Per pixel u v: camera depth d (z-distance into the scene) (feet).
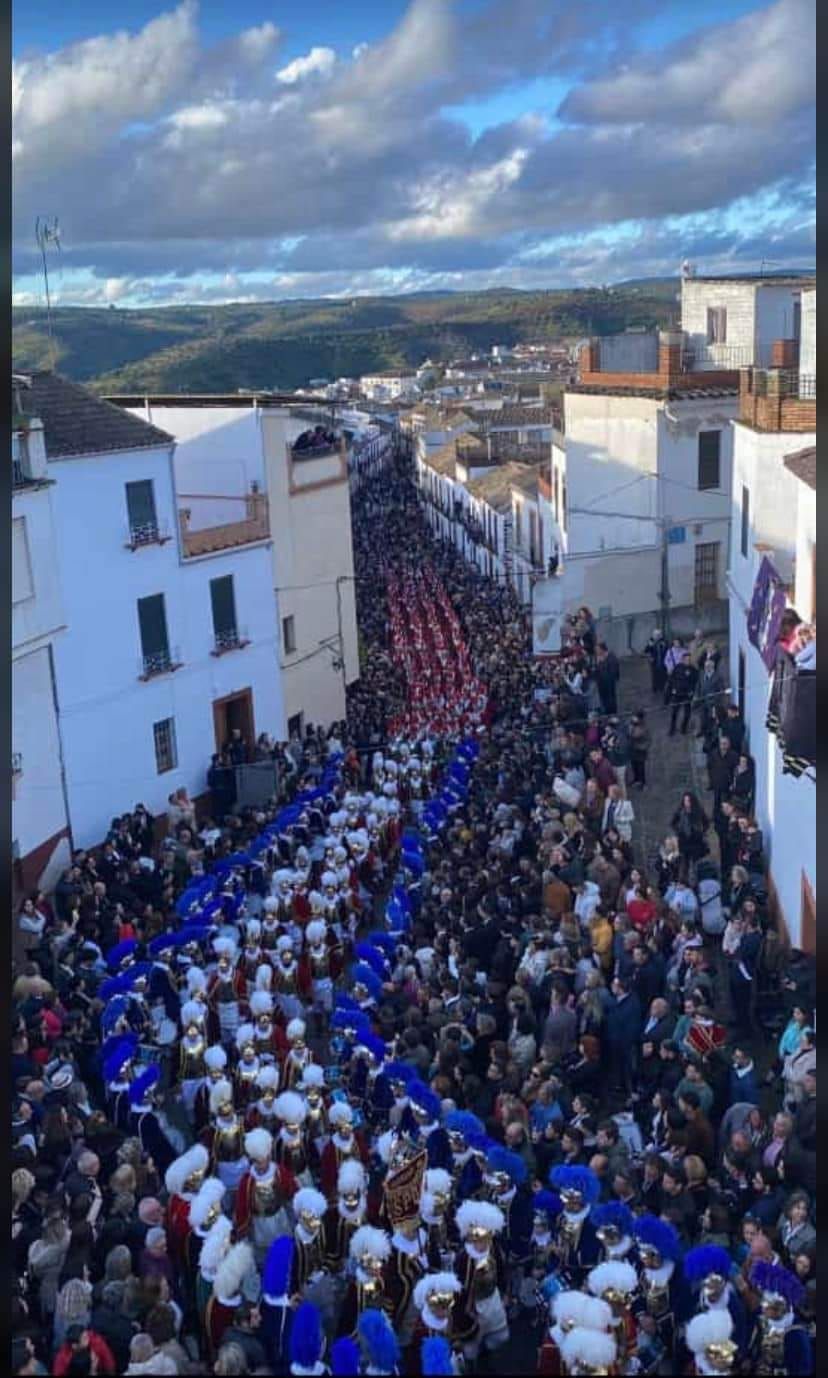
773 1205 31.76
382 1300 31.86
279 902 58.49
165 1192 38.58
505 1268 33.91
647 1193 33.53
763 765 61.82
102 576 84.48
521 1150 36.01
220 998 50.83
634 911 48.67
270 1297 29.91
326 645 114.42
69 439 81.76
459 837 62.13
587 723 76.69
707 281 113.91
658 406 103.04
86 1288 30.71
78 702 82.28
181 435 106.22
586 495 112.27
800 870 49.06
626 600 108.78
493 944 48.78
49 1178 36.17
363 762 90.79
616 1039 43.42
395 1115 40.14
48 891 67.10
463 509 214.90
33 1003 46.50
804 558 51.65
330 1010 55.06
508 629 118.83
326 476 113.80
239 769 91.04
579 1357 26.45
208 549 94.89
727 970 49.08
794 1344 27.09
